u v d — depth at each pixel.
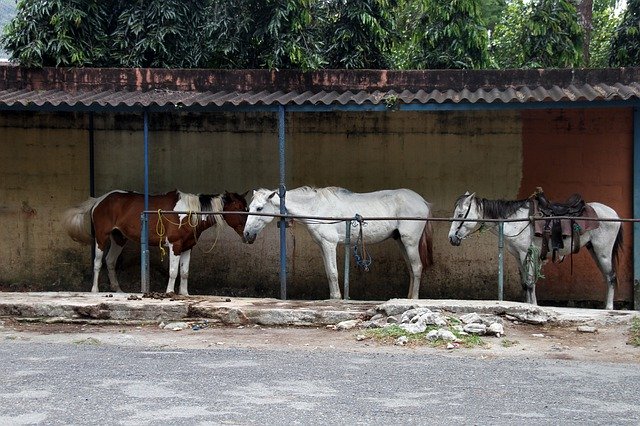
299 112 13.69
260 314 10.47
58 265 13.95
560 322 10.12
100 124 13.85
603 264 12.16
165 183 13.87
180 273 12.88
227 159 13.78
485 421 6.11
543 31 16.14
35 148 13.91
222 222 12.86
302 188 12.34
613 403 6.71
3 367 7.95
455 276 13.54
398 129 13.57
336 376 7.61
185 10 14.59
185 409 6.35
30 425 5.90
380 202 12.55
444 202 13.51
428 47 16.17
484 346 9.18
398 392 7.00
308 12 14.18
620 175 13.09
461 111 13.45
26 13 13.93
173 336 9.87
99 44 14.48
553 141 13.26
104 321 10.70
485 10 20.19
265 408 6.41
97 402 6.55
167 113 13.82
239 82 13.16
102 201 12.91
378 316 10.31
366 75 13.03
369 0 15.00
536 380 7.53
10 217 13.96
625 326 10.00
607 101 11.14
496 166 13.39
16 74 13.45
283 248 11.73
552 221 11.72
